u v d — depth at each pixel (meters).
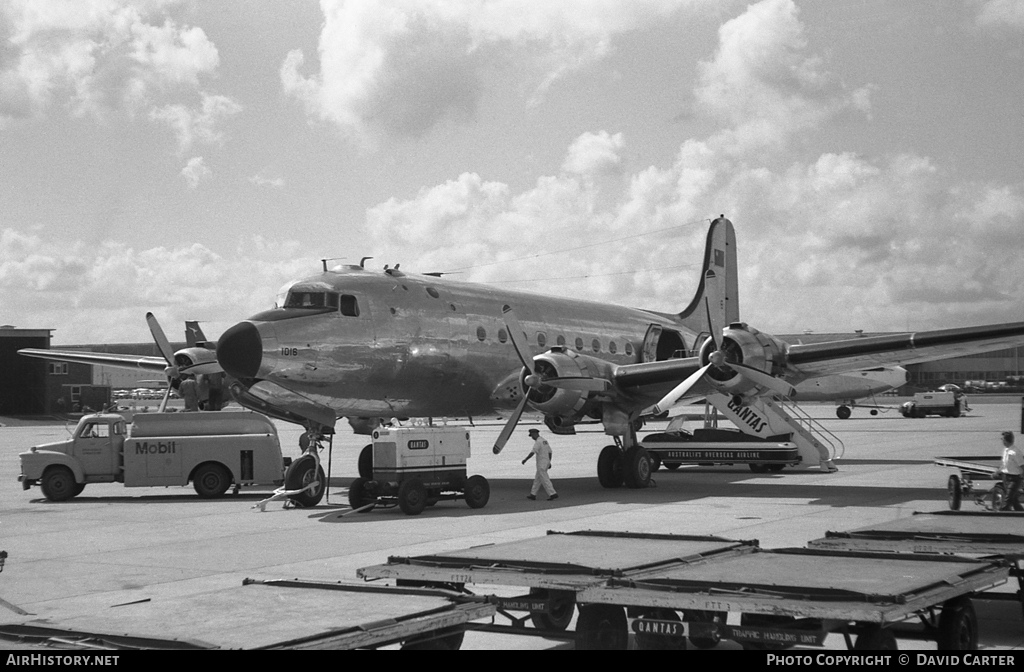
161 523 16.75
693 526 14.99
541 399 20.42
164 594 10.54
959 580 7.02
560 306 25.27
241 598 6.91
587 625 7.35
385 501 17.38
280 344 18.34
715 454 26.19
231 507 19.20
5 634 6.07
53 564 12.63
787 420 25.72
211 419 21.50
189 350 25.03
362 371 19.64
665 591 6.86
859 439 39.97
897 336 18.89
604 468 22.12
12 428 64.19
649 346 27.83
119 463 21.30
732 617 8.97
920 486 21.62
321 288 19.42
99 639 5.80
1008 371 127.25
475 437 50.19
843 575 7.19
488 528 15.20
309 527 15.79
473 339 21.84
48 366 78.31
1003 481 14.84
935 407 64.62
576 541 9.34
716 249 30.50
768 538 13.54
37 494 22.70
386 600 6.82
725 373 19.78
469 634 8.68
